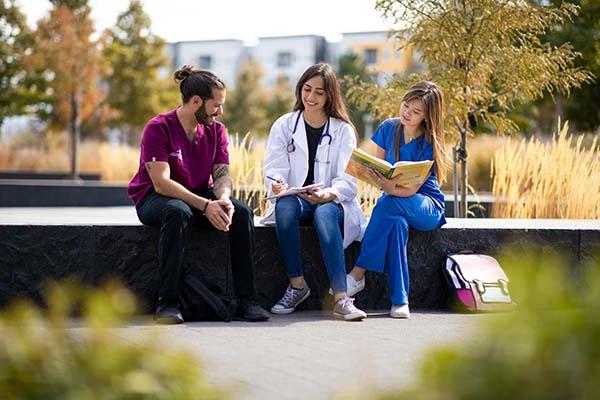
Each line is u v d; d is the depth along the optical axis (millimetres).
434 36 9078
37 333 2498
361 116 44812
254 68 47938
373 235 6320
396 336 5336
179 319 5676
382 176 6199
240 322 5812
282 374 4074
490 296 6500
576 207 9812
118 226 6055
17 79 30203
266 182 6457
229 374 4062
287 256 6262
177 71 6113
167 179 5898
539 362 2254
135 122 34438
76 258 5988
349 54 51719
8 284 5871
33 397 2363
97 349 2459
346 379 3973
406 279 6301
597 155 10141
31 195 18625
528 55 9031
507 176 10312
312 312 6426
